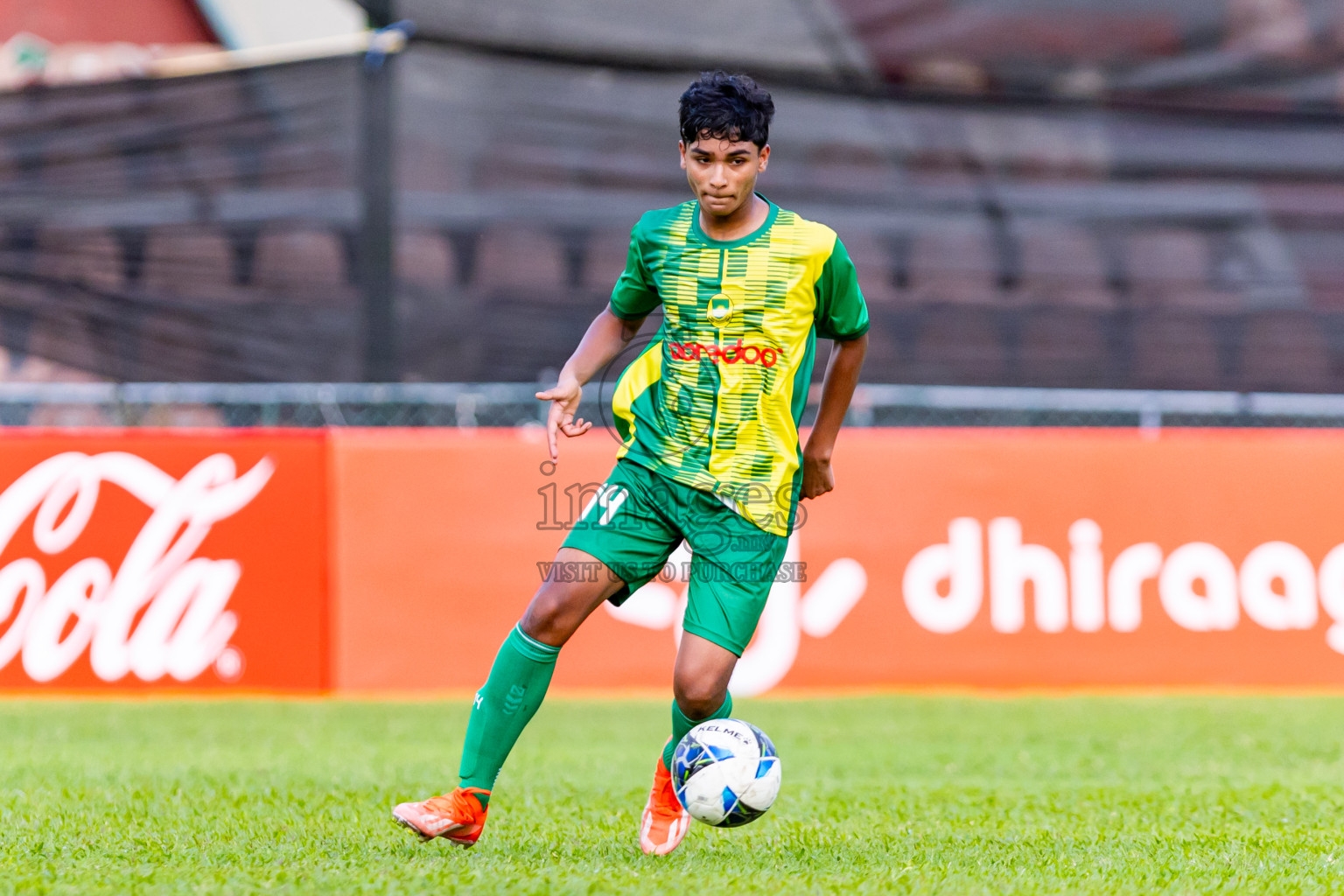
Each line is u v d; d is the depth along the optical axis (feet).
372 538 82.99
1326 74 103.45
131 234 97.45
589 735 68.54
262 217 97.50
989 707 78.89
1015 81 102.12
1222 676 85.56
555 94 98.63
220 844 37.29
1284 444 87.04
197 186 97.76
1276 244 102.27
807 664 83.71
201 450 82.48
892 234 101.04
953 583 84.89
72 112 97.50
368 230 97.40
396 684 82.43
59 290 97.76
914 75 101.55
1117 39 102.78
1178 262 102.06
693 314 34.63
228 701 80.48
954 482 85.30
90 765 55.93
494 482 83.87
